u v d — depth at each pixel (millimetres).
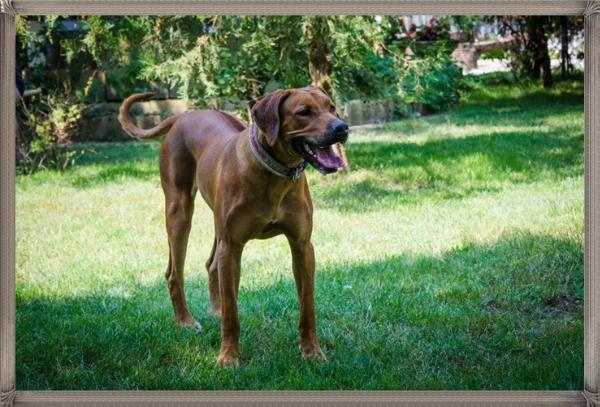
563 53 15344
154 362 3643
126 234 6148
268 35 7285
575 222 5684
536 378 3414
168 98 11039
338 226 6129
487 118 11547
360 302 4430
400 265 5078
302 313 3689
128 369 3615
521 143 9180
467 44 16078
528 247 5234
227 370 3518
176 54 7406
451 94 13047
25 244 5910
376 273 4934
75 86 10758
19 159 9328
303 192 3555
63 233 6207
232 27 7242
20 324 4145
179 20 7309
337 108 7789
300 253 3631
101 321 4152
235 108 7988
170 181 4164
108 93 11016
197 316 4359
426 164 8211
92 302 4551
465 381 3412
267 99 3338
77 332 4000
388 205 6742
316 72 7645
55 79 10703
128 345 3859
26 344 3855
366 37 7359
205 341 3916
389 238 5723
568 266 4883
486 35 17094
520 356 3701
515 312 4277
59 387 3455
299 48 7590
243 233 3541
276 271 5113
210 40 7211
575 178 7309
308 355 3684
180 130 4172
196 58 7191
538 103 12922
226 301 3607
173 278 4160
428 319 4141
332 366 3561
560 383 3357
